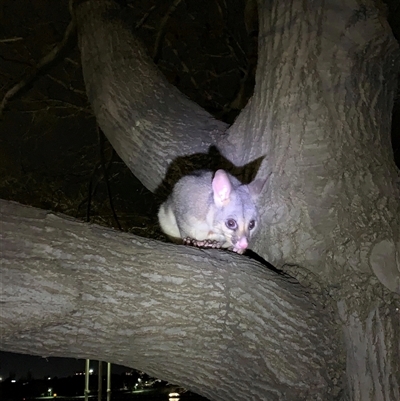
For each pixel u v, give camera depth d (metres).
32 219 0.43
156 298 0.45
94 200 1.91
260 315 0.48
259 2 0.68
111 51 0.84
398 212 0.55
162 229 0.81
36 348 0.42
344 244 0.54
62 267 0.42
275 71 0.62
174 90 0.82
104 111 0.80
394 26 1.06
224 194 0.66
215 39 1.43
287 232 0.57
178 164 0.72
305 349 0.50
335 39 0.60
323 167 0.57
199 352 0.47
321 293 0.54
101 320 0.43
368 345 0.52
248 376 0.49
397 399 0.50
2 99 1.22
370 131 0.59
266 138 0.62
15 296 0.40
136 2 1.32
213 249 0.51
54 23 1.32
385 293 0.53
